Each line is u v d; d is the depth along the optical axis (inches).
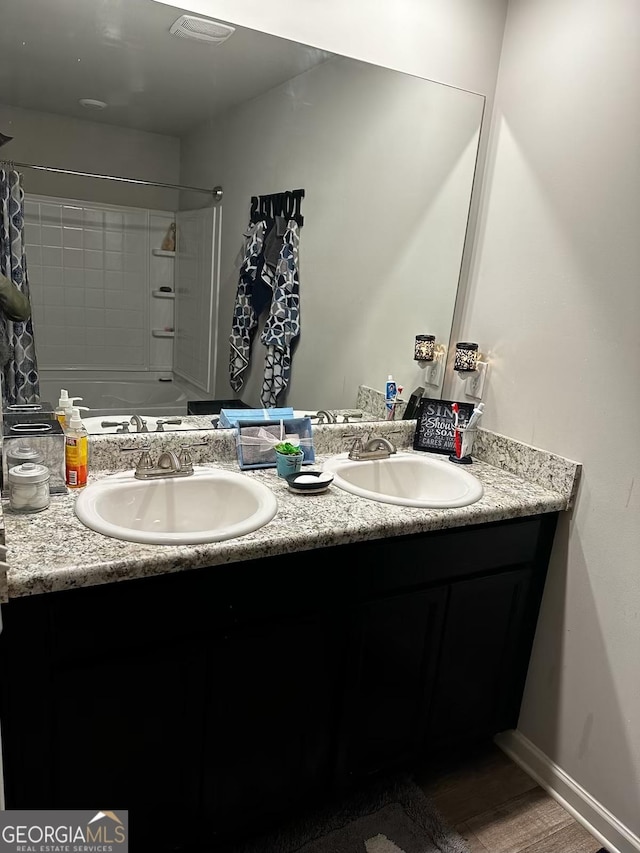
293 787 59.6
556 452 67.8
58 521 50.0
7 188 56.6
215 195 65.3
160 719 50.1
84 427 60.7
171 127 61.8
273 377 73.0
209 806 55.0
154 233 63.4
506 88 72.2
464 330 80.2
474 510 60.3
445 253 77.7
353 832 61.6
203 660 50.4
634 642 60.9
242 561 49.9
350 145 70.4
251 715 54.6
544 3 66.6
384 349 78.1
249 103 64.4
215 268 67.2
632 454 59.8
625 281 59.0
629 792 61.9
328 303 74.3
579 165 62.9
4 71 54.4
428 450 79.0
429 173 74.1
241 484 62.3
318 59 65.7
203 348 68.4
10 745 44.4
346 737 61.1
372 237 73.6
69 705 45.8
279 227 69.4
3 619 41.8
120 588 45.5
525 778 71.9
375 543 56.6
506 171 72.1
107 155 59.7
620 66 58.2
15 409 60.9
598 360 62.2
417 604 61.0
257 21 61.7
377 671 60.8
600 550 63.8
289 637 54.2
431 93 71.4
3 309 58.6
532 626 71.6
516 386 72.4
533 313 69.4
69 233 59.8
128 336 64.5
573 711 67.7
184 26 59.2
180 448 67.2
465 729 70.4
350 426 77.7
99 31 56.6
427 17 69.1
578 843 63.6
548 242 66.9
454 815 65.9
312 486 60.9
